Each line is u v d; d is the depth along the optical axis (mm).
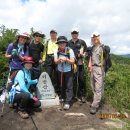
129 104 3525
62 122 2877
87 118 3004
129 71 4477
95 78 3145
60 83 3297
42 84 3229
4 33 4043
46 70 3371
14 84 2900
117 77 4004
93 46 3213
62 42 3102
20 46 3104
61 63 3186
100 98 3131
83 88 3422
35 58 3230
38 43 3252
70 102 3350
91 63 3207
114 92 3686
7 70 3672
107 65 3164
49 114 3020
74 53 3283
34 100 2965
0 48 3869
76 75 3377
